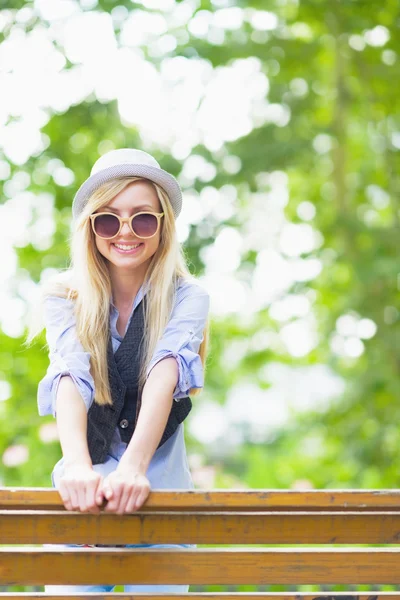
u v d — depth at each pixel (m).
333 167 10.40
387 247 9.84
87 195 2.94
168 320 2.85
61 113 9.08
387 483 9.35
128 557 2.36
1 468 7.66
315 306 10.59
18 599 2.32
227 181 9.66
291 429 11.55
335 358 10.44
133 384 2.84
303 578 2.38
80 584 2.35
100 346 2.82
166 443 2.88
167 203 2.93
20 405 8.13
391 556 2.39
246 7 9.49
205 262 9.59
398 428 9.73
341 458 9.70
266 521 2.38
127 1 8.86
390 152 10.50
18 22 8.74
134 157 2.98
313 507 2.31
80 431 2.60
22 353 8.40
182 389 2.70
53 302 2.92
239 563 2.37
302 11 9.62
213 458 13.66
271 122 10.02
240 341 11.45
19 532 2.33
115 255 2.85
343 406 10.00
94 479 2.31
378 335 9.88
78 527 2.34
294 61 9.84
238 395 14.60
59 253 9.32
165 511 2.36
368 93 10.22
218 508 2.33
